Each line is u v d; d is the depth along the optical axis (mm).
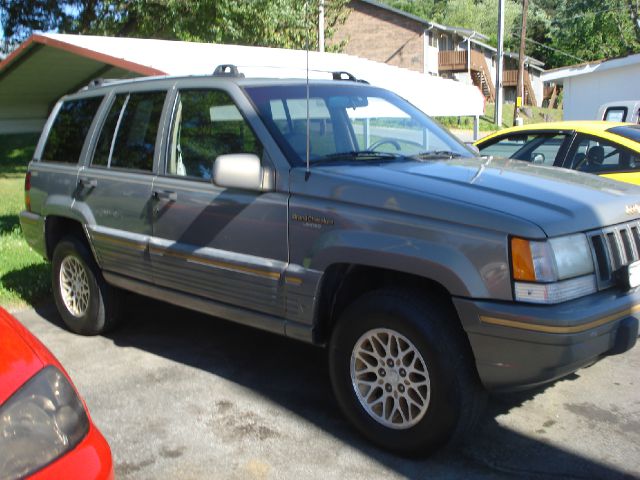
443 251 3291
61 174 5496
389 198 3500
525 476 3434
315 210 3727
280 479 3434
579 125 7398
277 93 4359
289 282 3848
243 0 18453
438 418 3371
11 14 20781
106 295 5418
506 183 3686
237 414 4168
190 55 10086
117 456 3682
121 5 19281
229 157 3867
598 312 3188
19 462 2176
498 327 3166
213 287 4297
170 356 5148
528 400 4293
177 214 4461
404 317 3408
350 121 4527
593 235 3404
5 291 6734
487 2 67375
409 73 13844
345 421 4059
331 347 3797
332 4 25500
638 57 21484
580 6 43438
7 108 17594
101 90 5430
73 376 4777
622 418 4047
